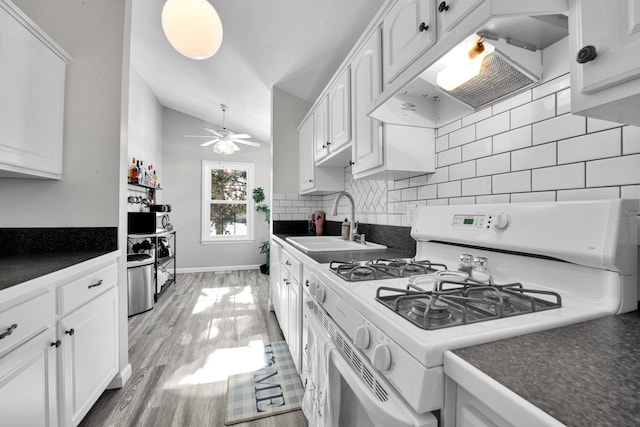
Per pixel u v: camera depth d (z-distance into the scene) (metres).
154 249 3.27
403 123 1.32
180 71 3.35
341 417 0.84
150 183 3.81
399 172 1.46
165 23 1.55
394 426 0.52
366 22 1.86
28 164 1.34
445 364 0.48
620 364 0.43
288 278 1.92
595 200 0.73
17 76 1.27
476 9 0.74
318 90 3.02
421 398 0.47
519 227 0.86
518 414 0.34
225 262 5.07
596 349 0.48
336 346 0.87
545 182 0.92
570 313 0.63
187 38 1.56
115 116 1.67
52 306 1.09
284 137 3.19
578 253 0.70
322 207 3.28
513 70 0.90
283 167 3.18
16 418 0.91
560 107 0.87
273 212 3.14
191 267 4.89
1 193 1.55
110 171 1.66
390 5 1.22
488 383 0.39
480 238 0.97
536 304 0.69
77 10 1.65
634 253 0.68
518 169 1.01
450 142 1.33
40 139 1.42
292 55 2.47
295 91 3.14
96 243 1.63
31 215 1.58
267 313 2.88
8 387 0.88
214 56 2.81
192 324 2.59
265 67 2.77
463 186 1.25
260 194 5.03
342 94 1.89
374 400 0.59
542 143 0.93
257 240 5.22
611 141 0.76
